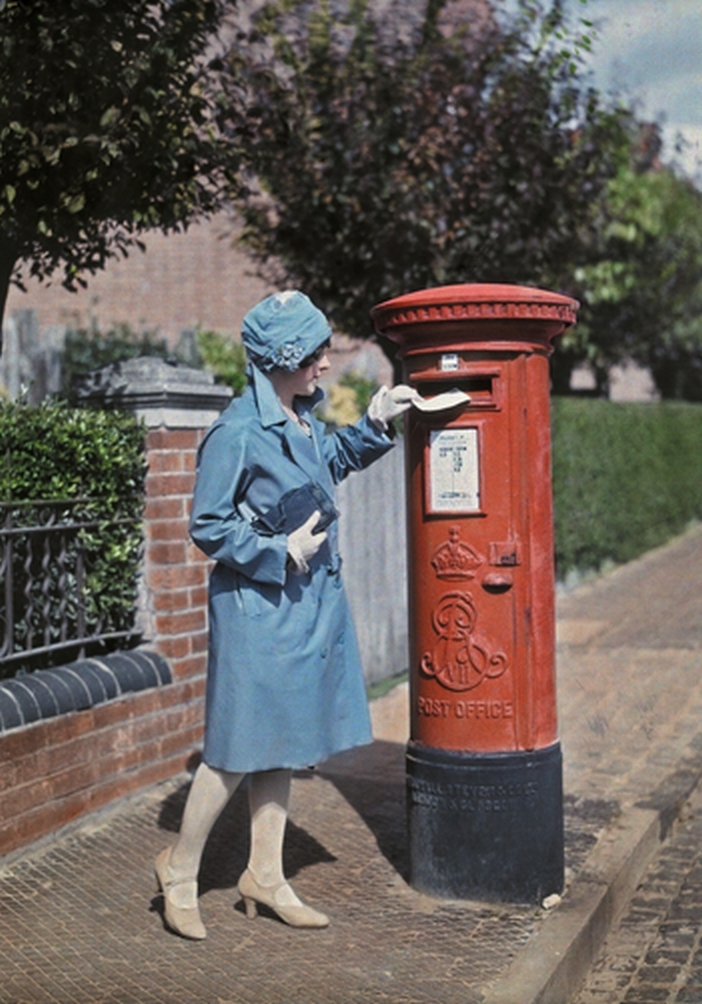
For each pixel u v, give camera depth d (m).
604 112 9.41
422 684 4.30
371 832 5.00
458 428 4.19
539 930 3.96
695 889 4.76
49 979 3.65
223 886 4.43
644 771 5.97
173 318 17.64
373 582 7.83
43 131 4.76
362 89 8.75
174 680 5.62
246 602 3.80
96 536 5.30
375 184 8.60
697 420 18.97
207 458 3.79
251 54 7.97
